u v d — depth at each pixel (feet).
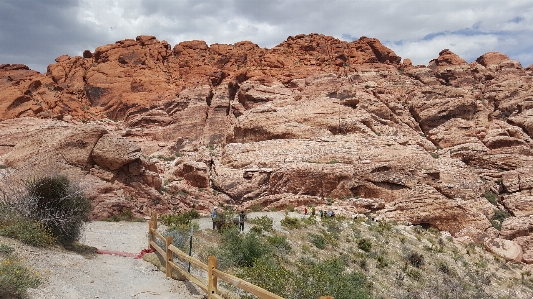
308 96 228.22
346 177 145.38
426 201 138.00
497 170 176.96
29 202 46.73
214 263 32.96
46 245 44.68
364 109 208.13
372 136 176.76
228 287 42.29
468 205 138.72
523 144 191.11
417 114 226.17
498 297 88.38
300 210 131.85
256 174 151.94
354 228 112.27
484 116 222.48
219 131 232.12
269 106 214.90
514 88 249.34
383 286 76.13
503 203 155.22
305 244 87.71
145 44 327.06
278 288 38.19
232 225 79.71
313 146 167.12
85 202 52.70
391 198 141.59
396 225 129.90
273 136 185.57
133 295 36.27
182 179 159.84
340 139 172.65
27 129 193.98
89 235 64.23
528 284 102.68
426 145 196.54
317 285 41.34
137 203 108.58
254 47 333.21
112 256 49.47
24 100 241.14
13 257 36.83
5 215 45.50
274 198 142.51
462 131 206.39
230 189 149.89
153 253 50.11
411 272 89.20
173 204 123.85
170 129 234.17
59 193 49.14
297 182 146.30
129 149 113.19
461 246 123.44
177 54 328.49
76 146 107.96
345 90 215.72
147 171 117.70
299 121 190.39
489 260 117.19
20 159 104.63
